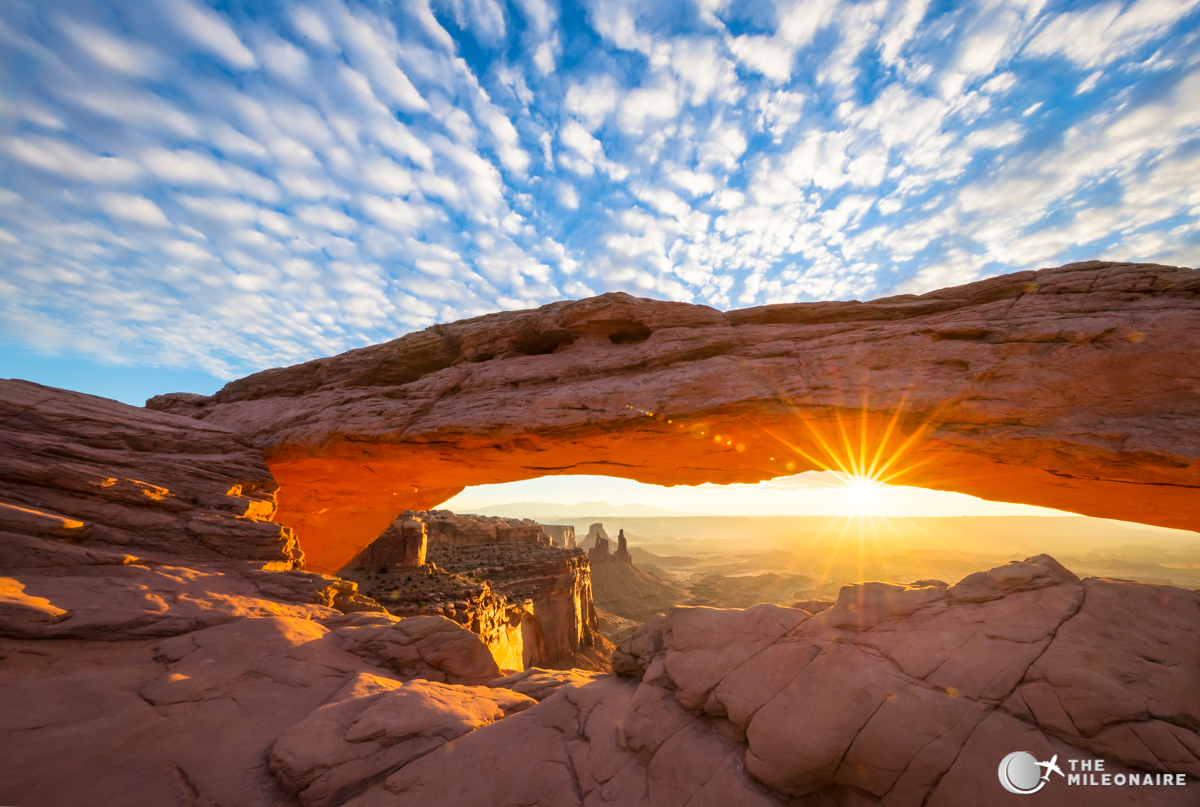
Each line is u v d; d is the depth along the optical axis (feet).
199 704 26.37
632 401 51.34
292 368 79.36
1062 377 39.22
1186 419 34.81
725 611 27.37
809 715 19.31
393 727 25.11
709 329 55.06
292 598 43.93
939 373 43.42
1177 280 38.75
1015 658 18.57
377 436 60.49
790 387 47.32
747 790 18.60
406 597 123.85
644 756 21.62
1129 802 14.26
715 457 57.88
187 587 38.78
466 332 68.74
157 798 20.08
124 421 58.65
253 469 62.23
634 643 29.58
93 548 40.19
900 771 16.97
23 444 45.93
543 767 22.45
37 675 26.55
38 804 18.75
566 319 61.41
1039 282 44.29
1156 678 16.66
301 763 22.12
